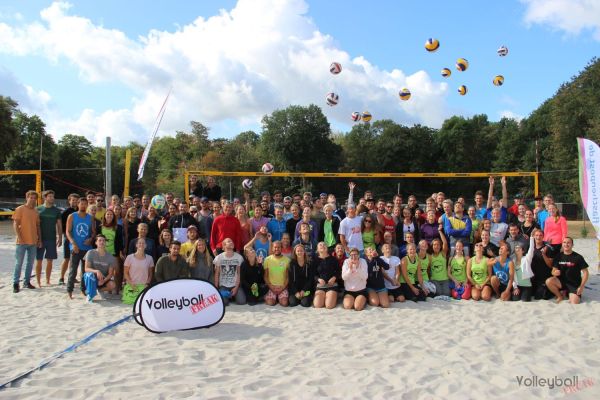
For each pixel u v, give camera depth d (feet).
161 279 21.04
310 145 137.59
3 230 67.31
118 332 16.83
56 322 18.13
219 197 32.32
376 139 156.97
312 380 12.08
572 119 88.94
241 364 13.44
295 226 25.09
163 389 11.51
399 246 25.20
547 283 22.43
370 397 11.12
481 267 23.00
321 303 21.42
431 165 156.04
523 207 27.22
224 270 22.18
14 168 126.41
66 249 25.96
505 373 12.66
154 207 26.20
